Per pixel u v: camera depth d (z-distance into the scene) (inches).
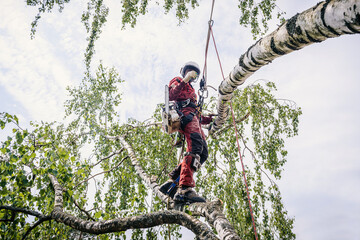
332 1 52.9
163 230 210.1
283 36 69.2
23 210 137.5
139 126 244.1
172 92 119.9
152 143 250.8
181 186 102.6
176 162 239.6
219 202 88.7
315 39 62.6
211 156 241.6
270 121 259.4
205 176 237.8
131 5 211.2
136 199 185.8
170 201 116.9
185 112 116.5
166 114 113.0
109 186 231.0
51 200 152.2
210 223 83.5
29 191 151.5
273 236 206.4
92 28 219.3
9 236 144.3
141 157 239.8
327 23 54.6
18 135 150.2
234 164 234.5
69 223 107.0
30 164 164.1
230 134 247.4
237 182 229.8
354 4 46.5
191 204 97.4
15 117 155.1
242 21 216.7
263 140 249.3
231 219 211.9
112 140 261.7
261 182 229.3
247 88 265.9
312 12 57.9
